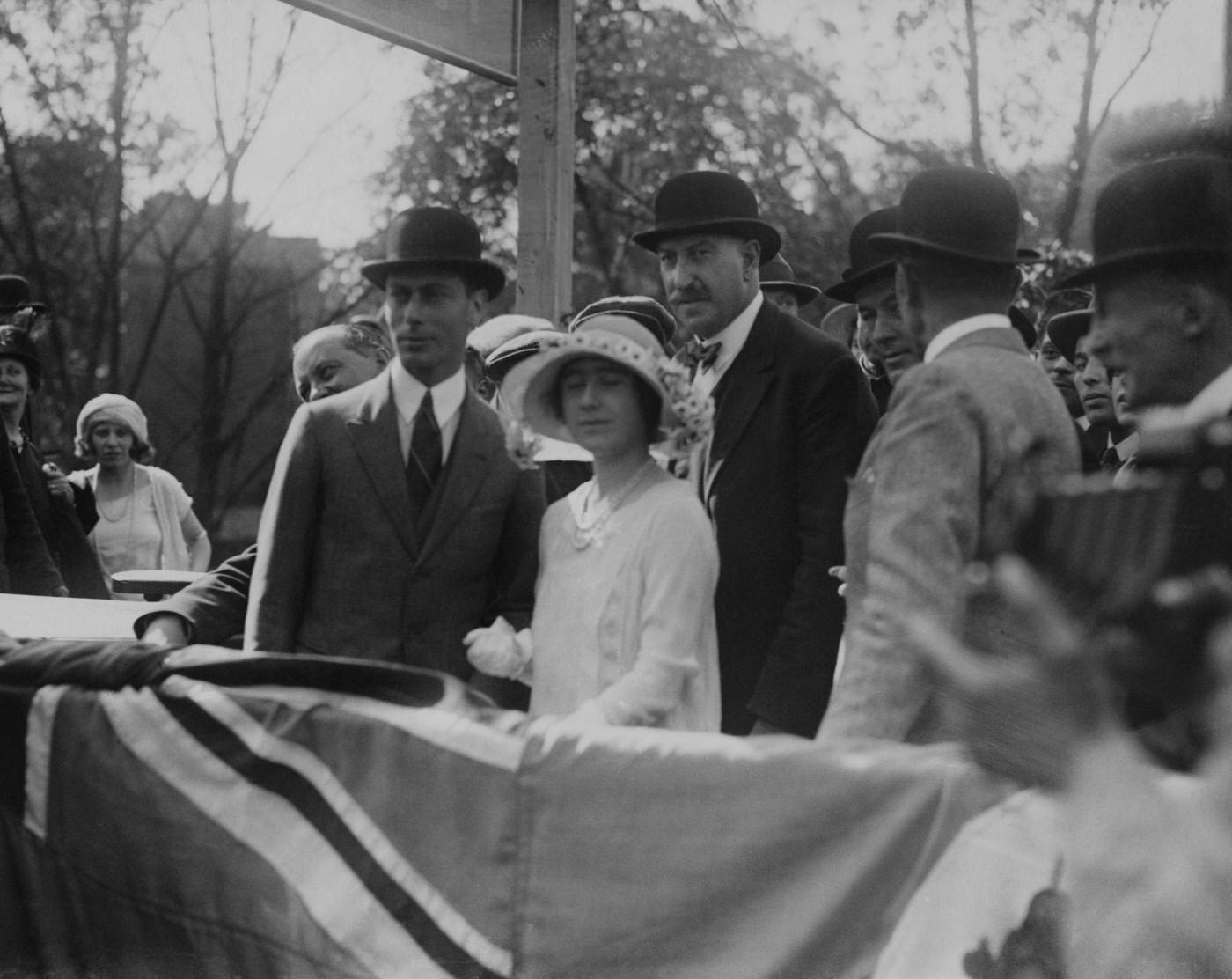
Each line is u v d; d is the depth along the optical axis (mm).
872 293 4168
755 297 3918
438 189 15188
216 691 3242
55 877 3369
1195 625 1848
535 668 3391
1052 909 2242
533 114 5527
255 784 3166
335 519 3551
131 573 5316
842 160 12680
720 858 2686
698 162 13836
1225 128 3197
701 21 13445
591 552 3359
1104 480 2055
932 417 2754
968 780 2416
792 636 3594
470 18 5281
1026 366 2889
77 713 3363
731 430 3797
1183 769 1921
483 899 2885
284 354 16188
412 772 2998
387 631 3527
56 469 6773
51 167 15672
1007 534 2051
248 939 3129
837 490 3676
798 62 12547
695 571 3270
